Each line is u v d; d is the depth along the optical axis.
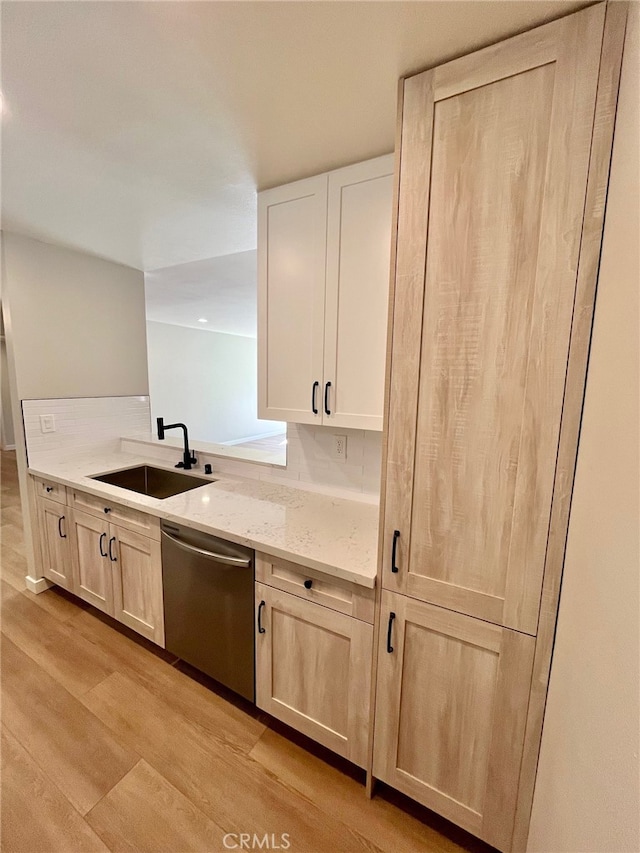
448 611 1.09
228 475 2.25
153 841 1.20
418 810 1.31
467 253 0.95
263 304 1.65
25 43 0.90
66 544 2.26
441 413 1.03
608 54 0.75
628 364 0.64
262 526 1.53
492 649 1.04
